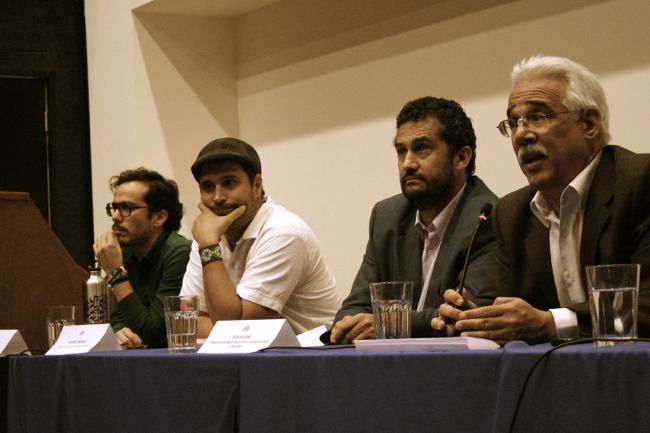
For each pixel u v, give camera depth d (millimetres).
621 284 1841
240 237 3652
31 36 6422
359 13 5227
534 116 2531
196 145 6070
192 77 6062
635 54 3943
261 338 2324
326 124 5449
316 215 5527
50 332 3088
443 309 2322
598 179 2510
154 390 2227
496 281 2725
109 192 6215
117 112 6117
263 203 3721
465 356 1699
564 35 4207
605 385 1549
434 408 1728
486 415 1671
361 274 3375
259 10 5934
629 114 3967
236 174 3578
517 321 2172
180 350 2453
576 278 2553
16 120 6367
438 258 3139
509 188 4445
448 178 3164
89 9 6434
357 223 5266
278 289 3545
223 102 6125
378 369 1798
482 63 4562
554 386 1594
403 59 4973
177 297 2455
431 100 3223
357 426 1819
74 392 2453
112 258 4043
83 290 3840
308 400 1901
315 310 3729
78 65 6523
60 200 6441
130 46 5980
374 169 5156
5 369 2646
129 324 3949
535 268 2625
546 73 2543
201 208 3619
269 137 5871
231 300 3445
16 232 4195
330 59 5418
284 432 1938
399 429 1764
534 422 1609
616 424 1536
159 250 4211
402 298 2205
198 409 2127
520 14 4391
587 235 2471
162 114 5996
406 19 4953
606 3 4043
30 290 4211
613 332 1836
